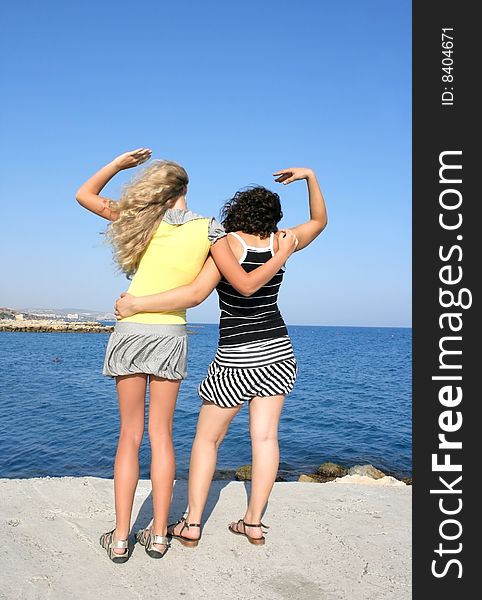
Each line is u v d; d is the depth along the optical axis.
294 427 16.23
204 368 36.72
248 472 10.30
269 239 3.33
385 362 46.00
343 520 4.07
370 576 3.24
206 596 2.95
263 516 4.09
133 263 3.20
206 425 3.46
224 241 3.16
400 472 11.76
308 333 169.25
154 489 3.26
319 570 3.28
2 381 25.45
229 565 3.29
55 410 17.42
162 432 3.26
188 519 3.52
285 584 3.11
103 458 11.74
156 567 3.22
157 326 3.13
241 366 3.27
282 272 3.43
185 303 3.13
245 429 14.63
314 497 4.58
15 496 4.27
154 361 3.10
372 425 16.73
